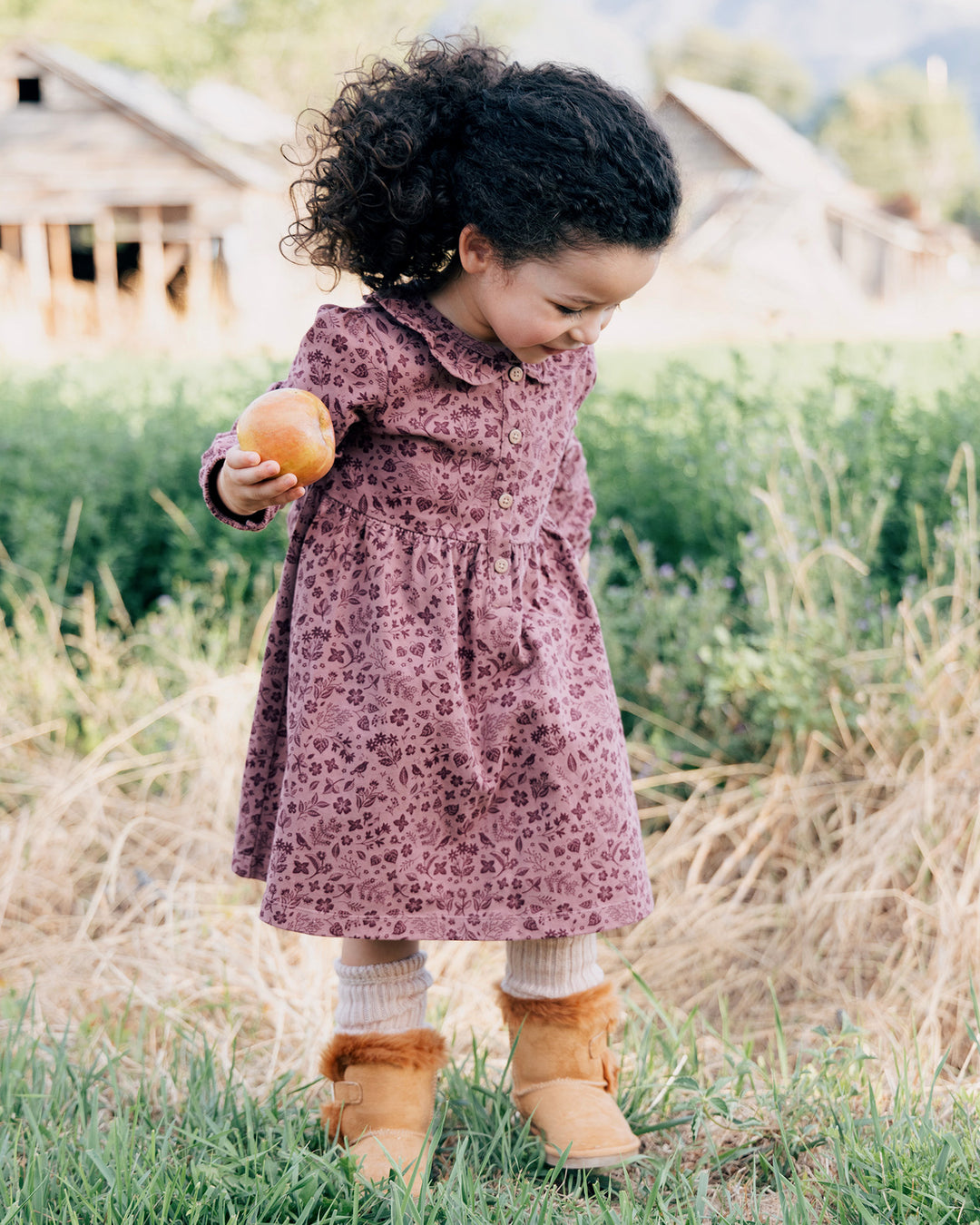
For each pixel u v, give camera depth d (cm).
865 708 316
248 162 2556
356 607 185
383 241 182
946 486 360
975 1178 171
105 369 1070
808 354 912
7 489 436
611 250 166
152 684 383
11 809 349
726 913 288
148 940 278
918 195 5450
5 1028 242
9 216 2409
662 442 421
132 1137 186
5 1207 172
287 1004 254
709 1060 234
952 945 252
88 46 3434
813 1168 192
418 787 183
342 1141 192
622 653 351
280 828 185
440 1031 239
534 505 193
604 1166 188
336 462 188
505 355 184
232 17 3494
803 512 351
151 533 441
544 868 187
